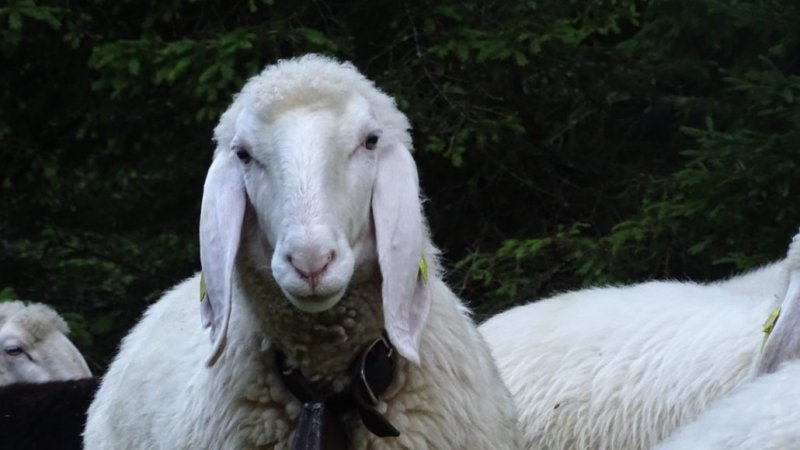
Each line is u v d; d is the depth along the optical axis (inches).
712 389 317.4
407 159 229.0
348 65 240.1
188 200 551.5
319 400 232.4
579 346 346.3
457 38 493.7
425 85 509.0
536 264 498.6
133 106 511.5
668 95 530.9
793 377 204.7
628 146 546.0
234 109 234.7
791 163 436.1
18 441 362.6
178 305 276.4
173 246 572.1
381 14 511.2
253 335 235.0
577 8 512.1
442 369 238.2
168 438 245.4
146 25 494.3
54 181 542.6
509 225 546.0
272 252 224.8
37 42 510.0
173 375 254.1
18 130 539.2
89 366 548.1
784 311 273.6
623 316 349.1
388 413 233.0
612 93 533.0
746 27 467.8
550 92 527.8
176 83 483.5
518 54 484.4
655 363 331.3
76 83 527.2
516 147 518.6
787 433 191.6
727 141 446.6
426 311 228.1
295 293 211.0
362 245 225.8
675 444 206.2
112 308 572.7
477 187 529.3
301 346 230.8
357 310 230.1
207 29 500.7
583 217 537.3
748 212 454.9
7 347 470.9
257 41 475.8
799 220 447.2
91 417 289.7
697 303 344.5
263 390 233.6
